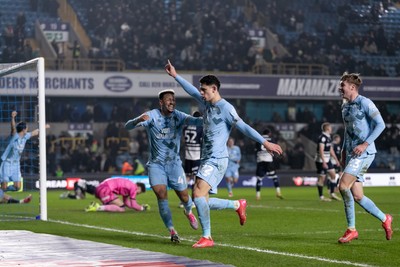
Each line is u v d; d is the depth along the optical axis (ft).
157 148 56.70
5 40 208.54
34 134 100.63
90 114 195.62
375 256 48.75
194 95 55.16
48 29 213.66
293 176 187.11
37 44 215.72
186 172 98.43
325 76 202.49
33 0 222.89
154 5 228.84
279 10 238.89
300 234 64.08
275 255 48.78
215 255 48.75
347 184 55.36
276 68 213.05
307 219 80.74
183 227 71.36
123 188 93.76
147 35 221.05
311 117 208.23
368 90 206.59
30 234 62.03
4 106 176.14
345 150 56.90
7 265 43.98
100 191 93.66
